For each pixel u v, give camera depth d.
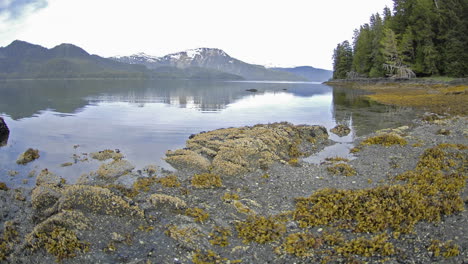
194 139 22.41
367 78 103.75
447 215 10.43
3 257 8.91
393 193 11.47
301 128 25.66
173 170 16.95
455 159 16.36
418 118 33.44
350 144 23.22
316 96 74.06
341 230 10.22
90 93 77.50
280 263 8.77
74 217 10.21
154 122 33.25
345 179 15.25
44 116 36.16
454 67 71.94
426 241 9.16
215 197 13.16
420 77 81.31
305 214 11.18
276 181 15.12
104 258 8.91
